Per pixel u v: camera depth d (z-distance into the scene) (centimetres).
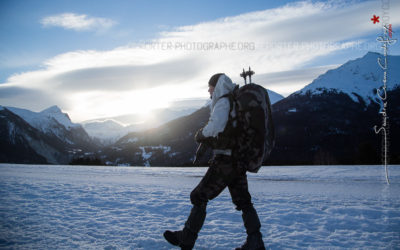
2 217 387
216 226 353
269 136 253
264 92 246
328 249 262
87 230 327
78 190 673
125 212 430
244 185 262
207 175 250
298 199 562
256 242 252
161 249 269
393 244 276
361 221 367
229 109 236
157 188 741
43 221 367
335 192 671
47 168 1717
